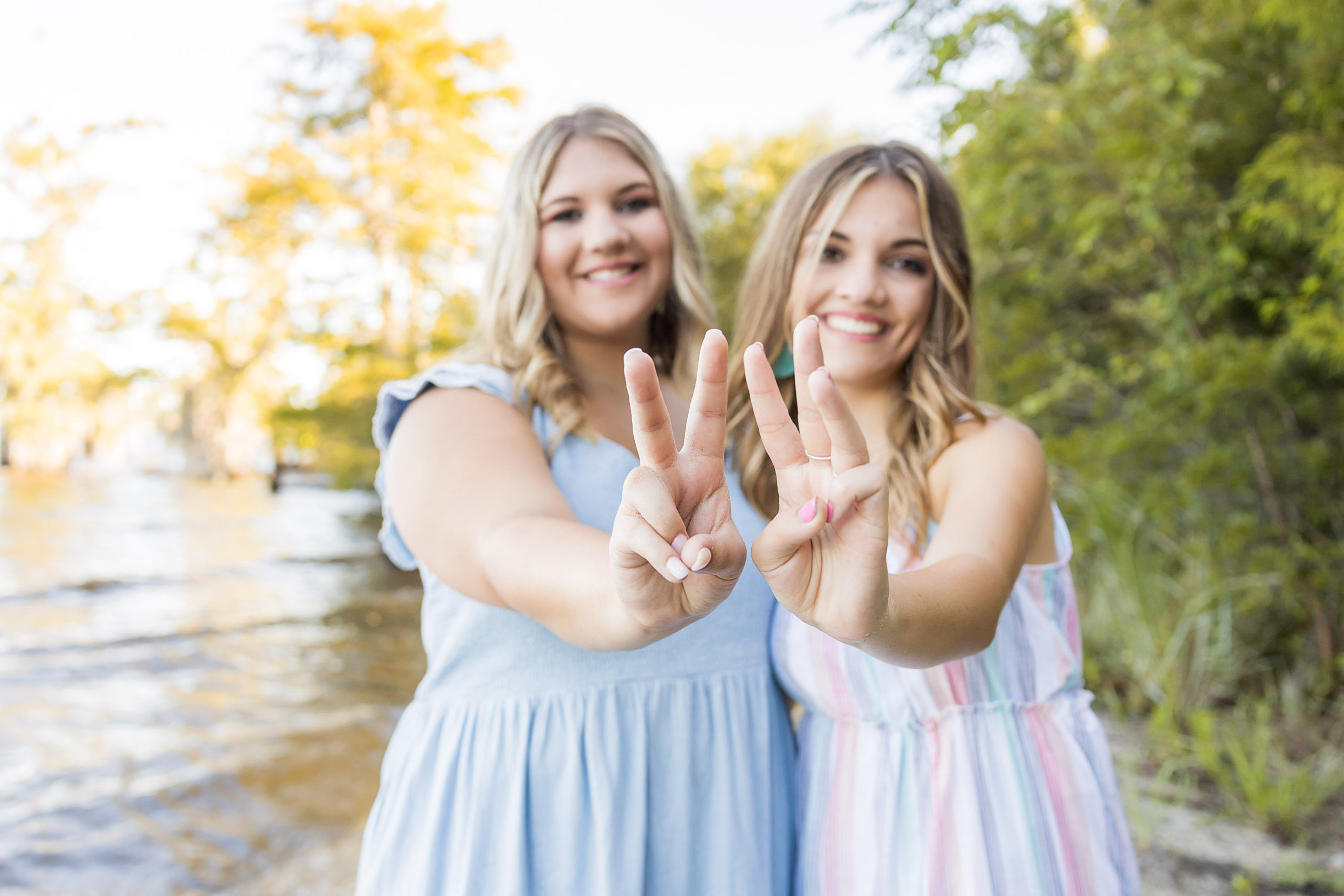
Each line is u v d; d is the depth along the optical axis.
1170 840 2.88
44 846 3.79
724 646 1.41
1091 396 4.95
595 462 1.41
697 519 0.79
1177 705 3.71
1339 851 2.76
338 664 6.99
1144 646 3.92
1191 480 3.88
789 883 1.46
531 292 1.54
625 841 1.28
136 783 4.46
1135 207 3.82
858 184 1.46
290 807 4.12
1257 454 3.94
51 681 6.45
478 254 17.72
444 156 18.25
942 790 1.29
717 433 0.79
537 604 1.01
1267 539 4.08
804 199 1.55
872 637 0.86
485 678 1.34
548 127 1.59
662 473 0.78
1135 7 4.12
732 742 1.38
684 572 0.73
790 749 1.52
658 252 1.62
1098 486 4.27
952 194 1.52
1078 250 3.92
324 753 4.85
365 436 15.34
